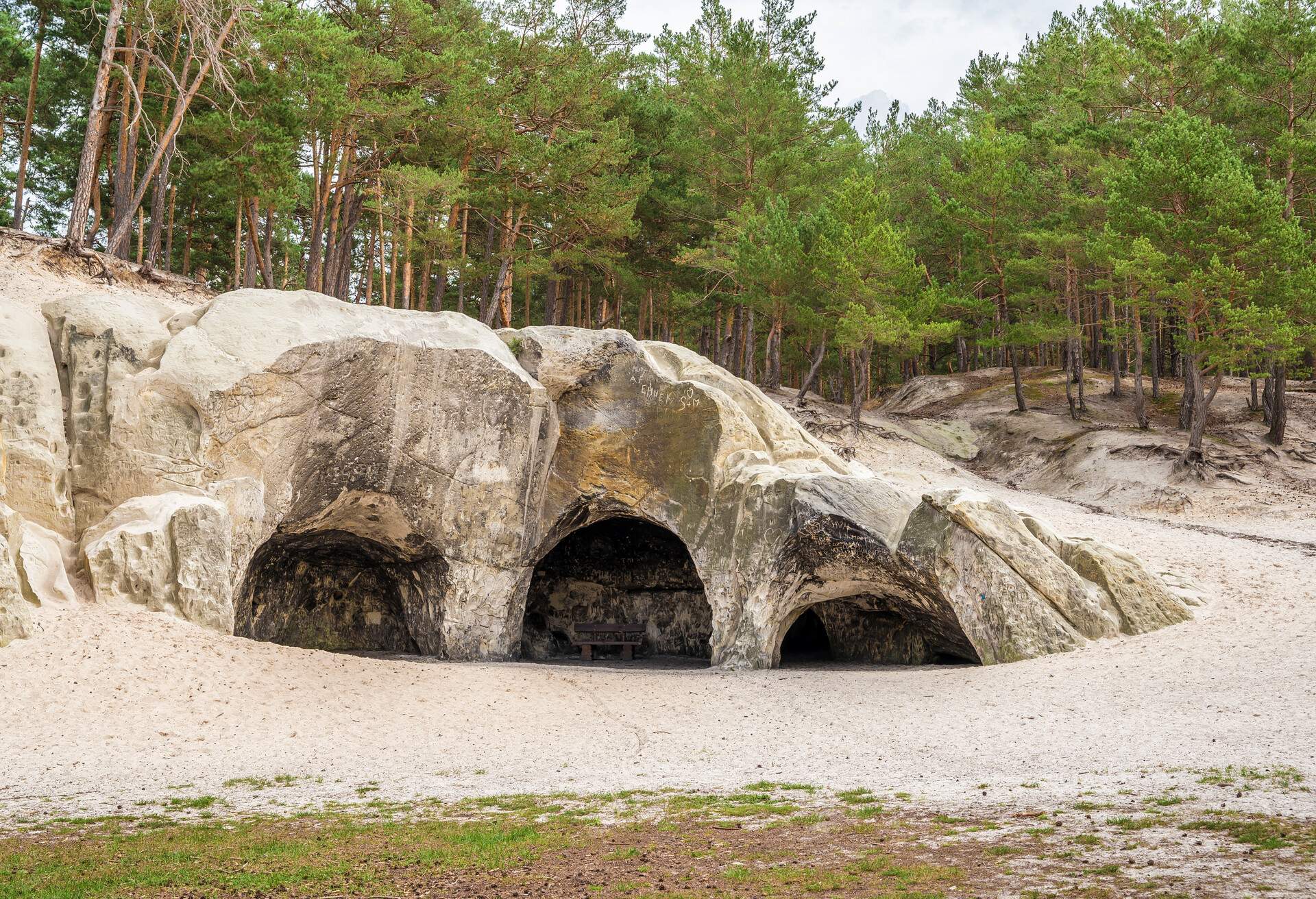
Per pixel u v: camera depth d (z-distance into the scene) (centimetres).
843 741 1688
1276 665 1916
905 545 2428
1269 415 4662
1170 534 3238
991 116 5359
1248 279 4009
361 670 2194
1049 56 6066
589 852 1043
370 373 2528
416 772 1507
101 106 3403
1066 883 859
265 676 2012
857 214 4672
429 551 2725
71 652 1891
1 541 1945
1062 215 5100
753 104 4928
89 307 2391
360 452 2544
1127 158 4906
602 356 2862
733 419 2811
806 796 1285
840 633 2958
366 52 3809
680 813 1210
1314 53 4250
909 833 1066
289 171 3700
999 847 985
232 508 2311
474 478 2688
